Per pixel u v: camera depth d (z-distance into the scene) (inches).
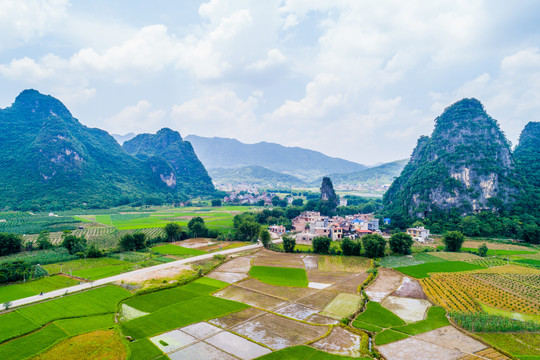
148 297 3225.9
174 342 2311.8
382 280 3791.8
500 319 2581.2
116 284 3624.5
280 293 3351.4
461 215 7775.6
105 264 4537.4
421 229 6791.3
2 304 2997.0
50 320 2659.9
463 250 5428.2
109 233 6884.8
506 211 7421.3
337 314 2810.0
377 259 4731.8
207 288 3506.4
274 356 2116.1
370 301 3127.5
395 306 3016.7
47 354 2127.2
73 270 4220.0
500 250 5472.4
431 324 2588.6
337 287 3526.1
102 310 2891.2
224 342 2314.2
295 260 4758.9
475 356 2108.8
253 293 3356.3
